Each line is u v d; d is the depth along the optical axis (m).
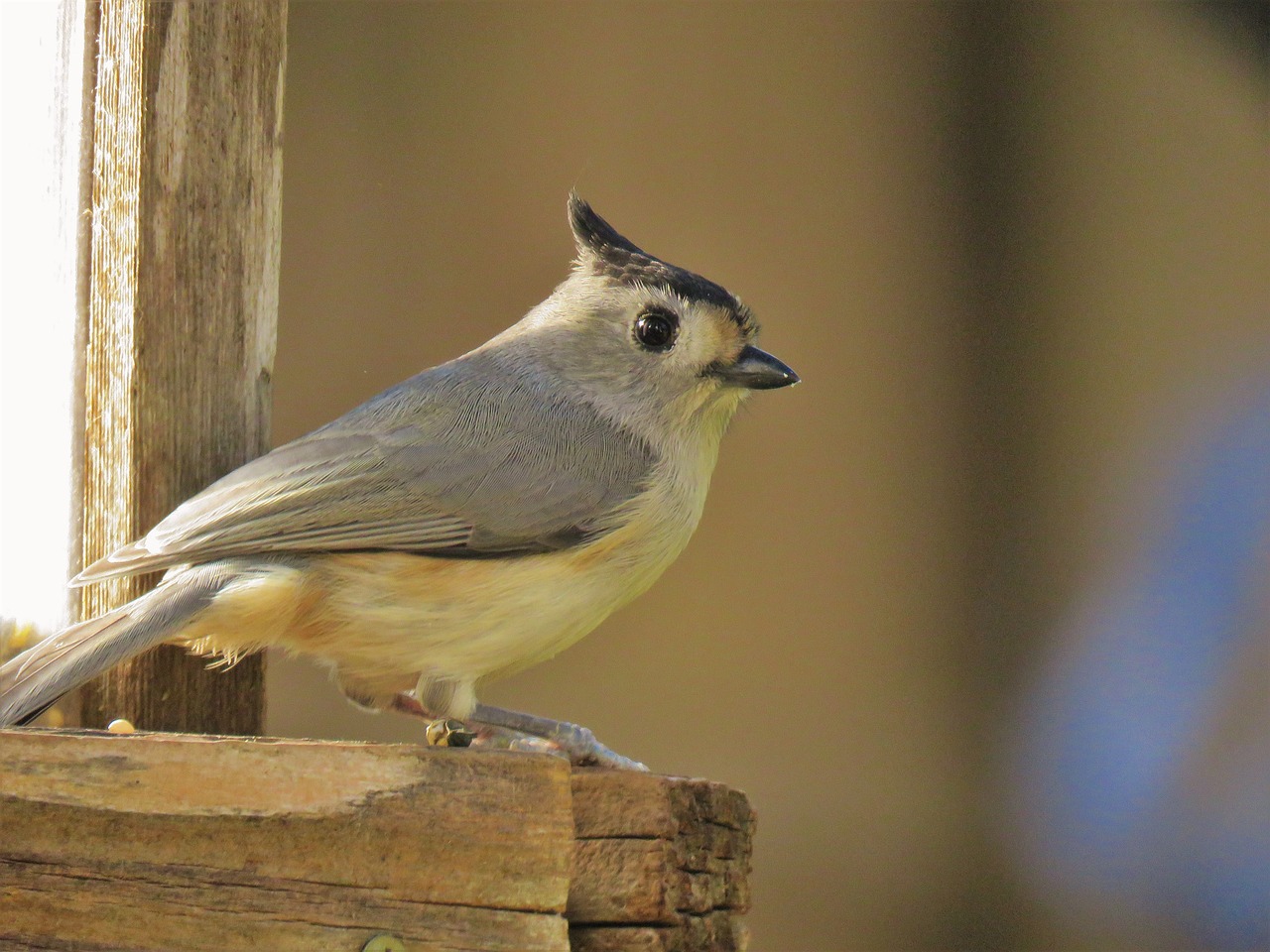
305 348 11.70
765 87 12.41
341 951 4.65
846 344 12.43
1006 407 12.37
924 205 12.45
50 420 6.50
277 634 6.44
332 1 12.13
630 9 12.35
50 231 6.52
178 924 4.62
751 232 12.27
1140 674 11.55
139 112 6.37
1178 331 12.05
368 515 6.53
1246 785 11.08
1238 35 11.77
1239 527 11.50
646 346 7.50
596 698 11.95
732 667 12.09
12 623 6.55
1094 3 12.20
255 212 6.67
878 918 11.64
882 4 12.43
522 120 12.22
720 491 12.30
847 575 12.26
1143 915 11.15
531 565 6.76
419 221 12.00
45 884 4.59
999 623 12.11
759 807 11.80
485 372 7.32
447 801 4.77
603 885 5.13
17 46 6.56
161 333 6.42
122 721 6.26
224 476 6.46
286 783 4.72
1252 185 11.98
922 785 11.90
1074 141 12.34
